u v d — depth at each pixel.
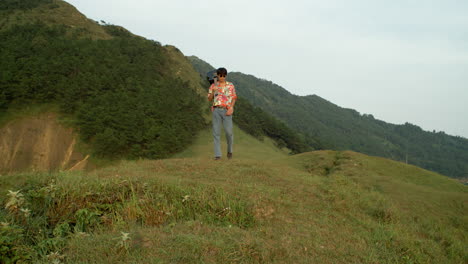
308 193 5.42
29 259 2.47
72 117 53.41
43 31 77.31
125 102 61.16
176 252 2.52
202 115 78.06
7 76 51.53
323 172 12.05
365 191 7.14
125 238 2.54
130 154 51.59
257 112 105.94
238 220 3.74
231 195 4.27
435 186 10.26
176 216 3.62
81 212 3.30
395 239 4.21
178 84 84.56
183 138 58.81
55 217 3.31
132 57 87.38
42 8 97.12
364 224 4.57
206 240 2.76
